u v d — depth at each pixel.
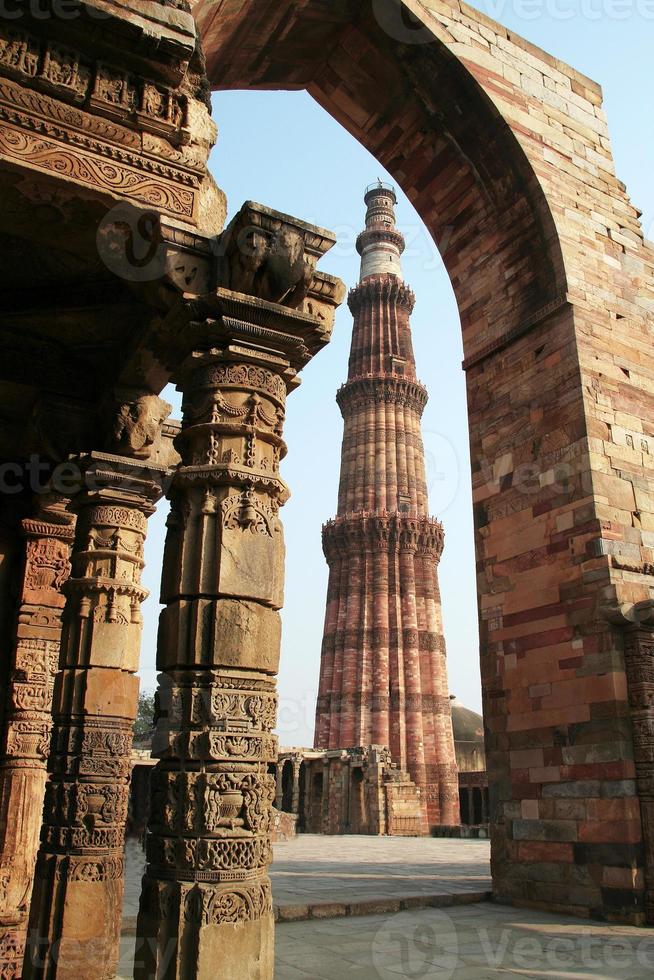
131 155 6.11
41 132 5.79
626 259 15.62
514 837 13.06
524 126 15.21
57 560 10.36
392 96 15.77
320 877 15.88
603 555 12.52
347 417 59.94
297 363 6.42
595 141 16.45
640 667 11.86
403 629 52.16
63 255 7.10
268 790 5.38
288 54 15.02
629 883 10.96
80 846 7.16
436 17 14.80
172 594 5.64
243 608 5.53
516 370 15.23
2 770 9.63
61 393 8.79
